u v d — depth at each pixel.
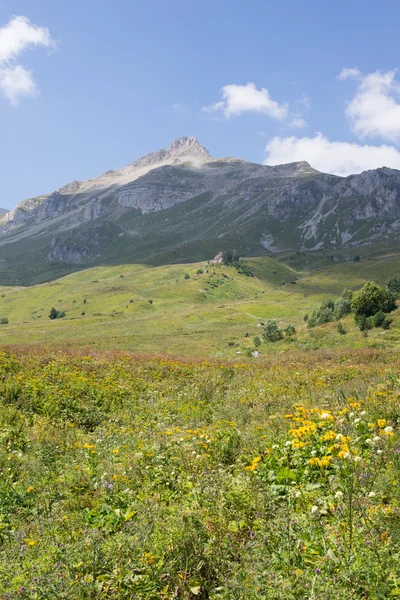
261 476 6.85
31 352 26.09
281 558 4.46
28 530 6.18
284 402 13.98
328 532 4.87
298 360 31.73
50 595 4.30
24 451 10.25
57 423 12.79
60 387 16.33
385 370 18.61
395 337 45.41
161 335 97.56
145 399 17.17
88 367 22.00
